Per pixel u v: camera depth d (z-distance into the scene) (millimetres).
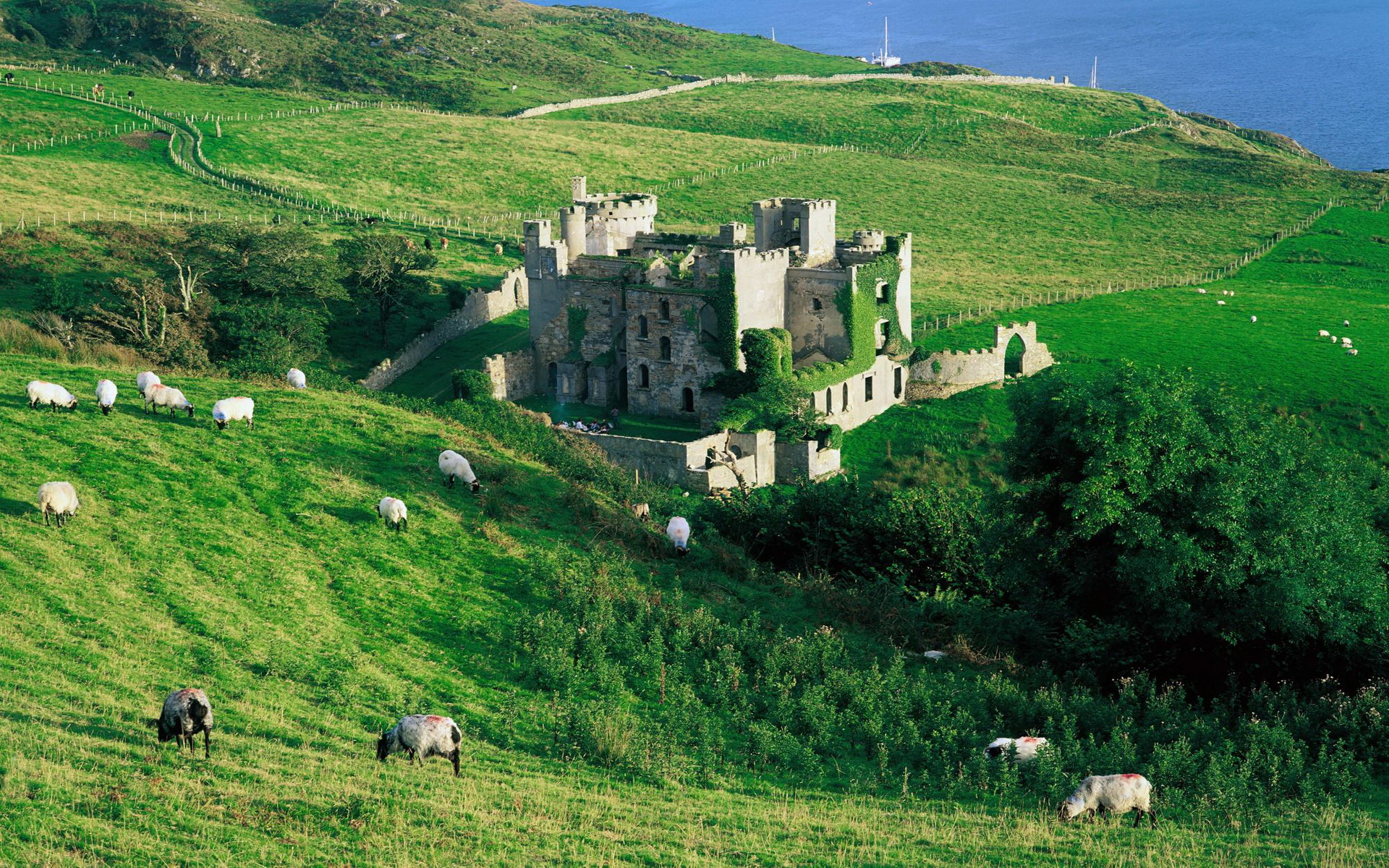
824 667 54781
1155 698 54562
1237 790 43250
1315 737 49938
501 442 79500
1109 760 46156
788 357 124812
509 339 150375
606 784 41344
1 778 33156
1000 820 40625
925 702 51094
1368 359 136875
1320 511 59375
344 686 45938
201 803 34250
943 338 147250
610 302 130500
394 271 147750
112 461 62812
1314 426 120938
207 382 82562
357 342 143750
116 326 115750
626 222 139750
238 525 59312
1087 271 196750
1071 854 37219
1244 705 55594
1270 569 56688
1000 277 190625
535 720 46688
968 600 71875
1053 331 152125
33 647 43219
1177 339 146500
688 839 36906
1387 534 65438
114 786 34156
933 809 41969
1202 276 192750
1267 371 133500
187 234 164000
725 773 44188
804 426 116438
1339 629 56375
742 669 54375
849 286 125500
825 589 66000
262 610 51562
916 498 77188
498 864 33562
